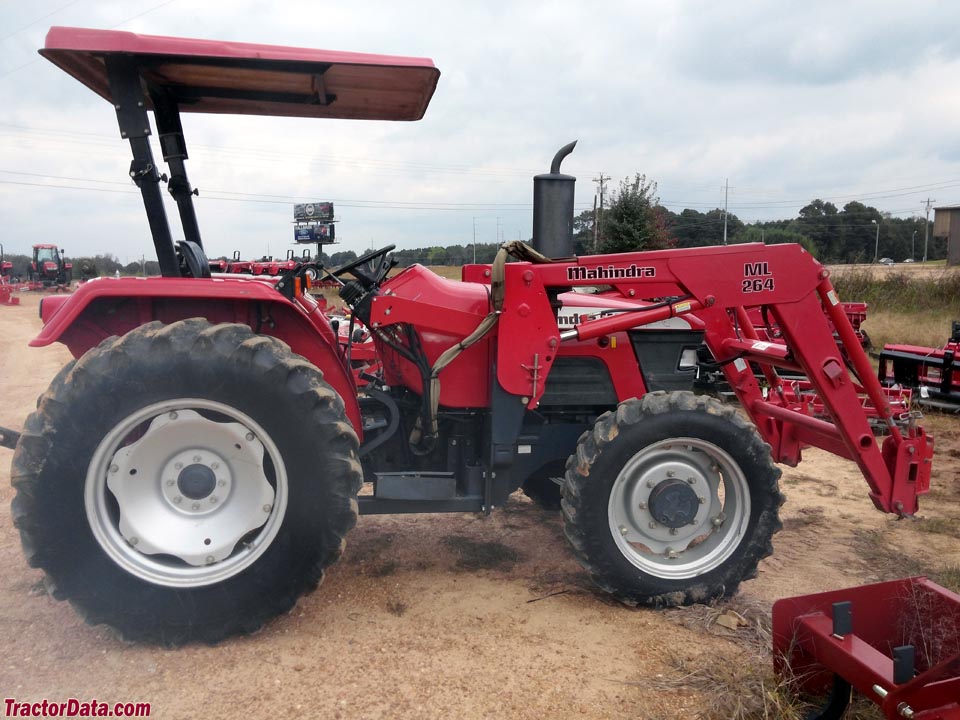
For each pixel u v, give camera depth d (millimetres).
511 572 3672
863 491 5086
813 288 3385
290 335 3285
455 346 3301
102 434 2781
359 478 2973
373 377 4059
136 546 2865
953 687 2084
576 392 3625
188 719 2453
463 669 2756
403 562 3770
